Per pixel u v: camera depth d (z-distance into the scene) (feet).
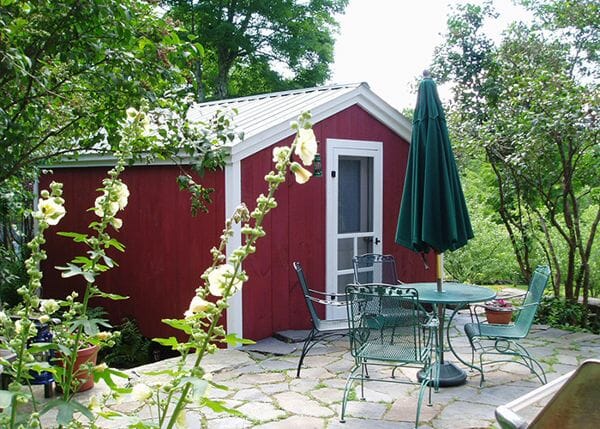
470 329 15.72
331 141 22.62
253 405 14.01
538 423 5.25
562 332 21.94
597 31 30.04
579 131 21.33
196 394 3.62
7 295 23.86
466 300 14.96
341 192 23.22
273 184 4.20
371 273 24.25
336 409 13.75
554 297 25.00
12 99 12.98
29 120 13.57
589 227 27.99
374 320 13.51
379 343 13.79
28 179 20.66
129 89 13.17
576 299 24.48
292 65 77.97
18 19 11.77
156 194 22.63
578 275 24.47
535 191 25.94
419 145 16.63
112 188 4.76
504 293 28.66
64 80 13.50
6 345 4.18
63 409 3.91
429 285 17.84
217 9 72.18
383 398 14.52
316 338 17.94
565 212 24.49
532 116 22.68
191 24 72.33
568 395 5.05
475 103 29.48
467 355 18.67
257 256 20.52
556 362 17.67
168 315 22.35
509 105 24.85
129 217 23.76
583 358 18.13
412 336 13.33
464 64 30.17
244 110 25.40
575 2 29.04
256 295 20.48
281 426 12.66
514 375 16.47
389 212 24.89
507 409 6.37
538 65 28.14
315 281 22.39
